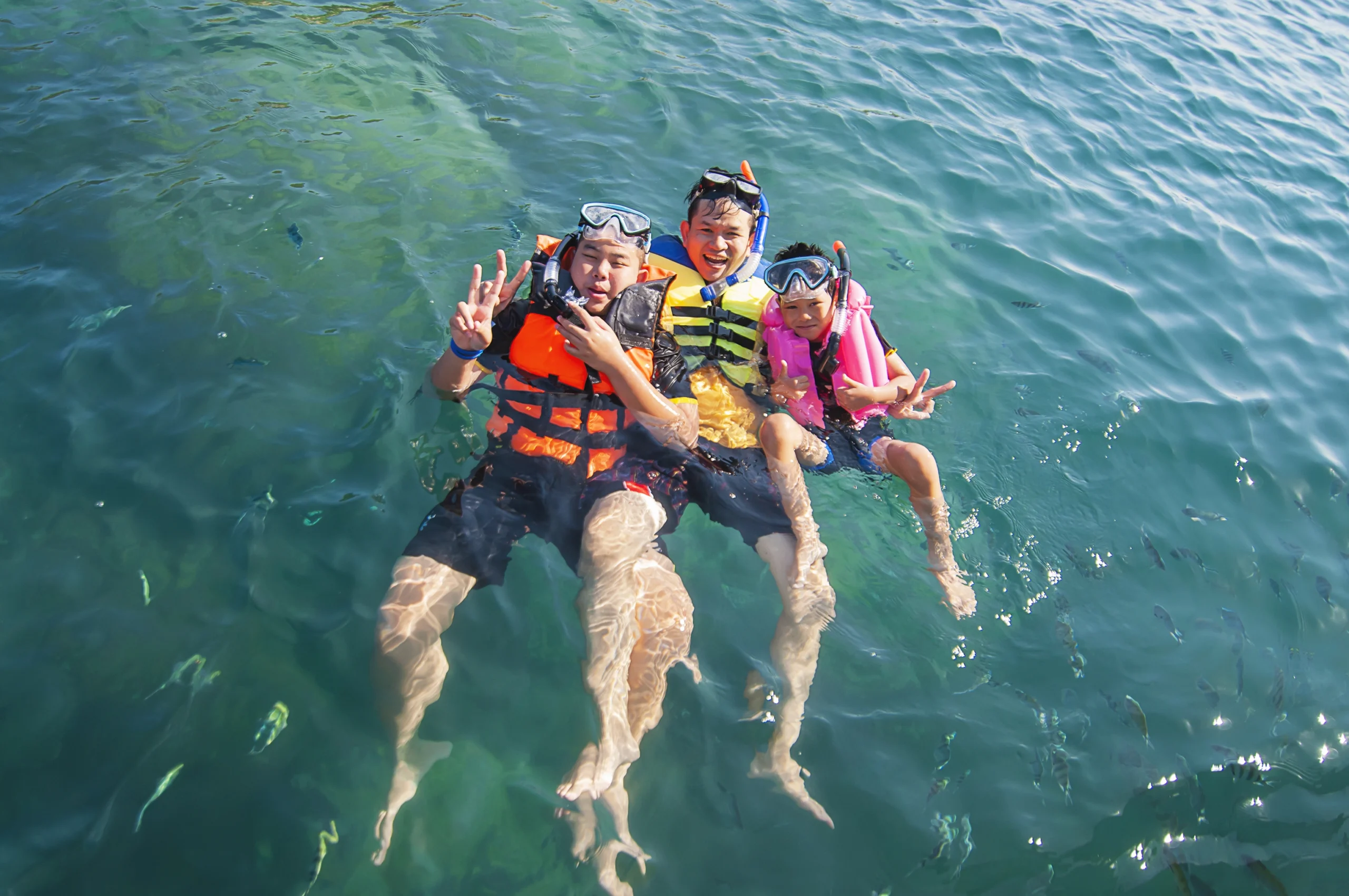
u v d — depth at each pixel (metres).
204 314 4.48
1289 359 5.62
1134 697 3.40
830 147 7.05
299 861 2.55
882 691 3.31
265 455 3.79
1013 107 8.28
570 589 3.46
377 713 2.93
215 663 3.01
